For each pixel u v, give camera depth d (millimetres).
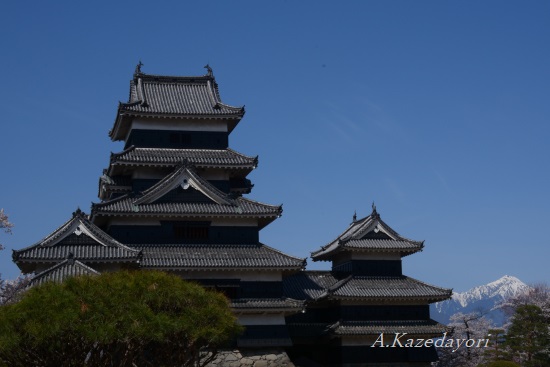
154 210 62844
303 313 70625
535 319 87938
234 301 62031
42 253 57344
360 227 73000
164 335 39281
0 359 37375
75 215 60156
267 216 65125
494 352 89438
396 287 69500
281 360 62312
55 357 37250
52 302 36875
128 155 66625
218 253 63469
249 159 68938
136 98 72562
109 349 39219
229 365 60844
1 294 78312
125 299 38375
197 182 65125
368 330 66562
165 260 61219
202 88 75438
